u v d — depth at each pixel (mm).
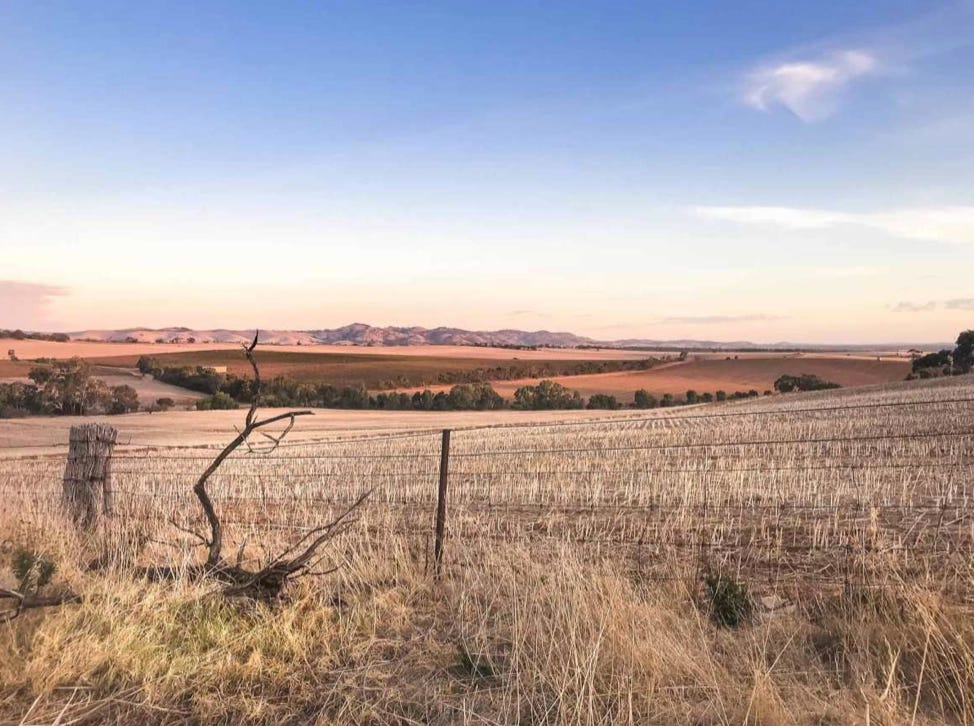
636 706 3898
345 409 90125
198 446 39406
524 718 3891
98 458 9406
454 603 5562
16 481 15148
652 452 21328
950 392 52656
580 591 4973
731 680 4070
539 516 11289
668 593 5656
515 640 4582
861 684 3969
